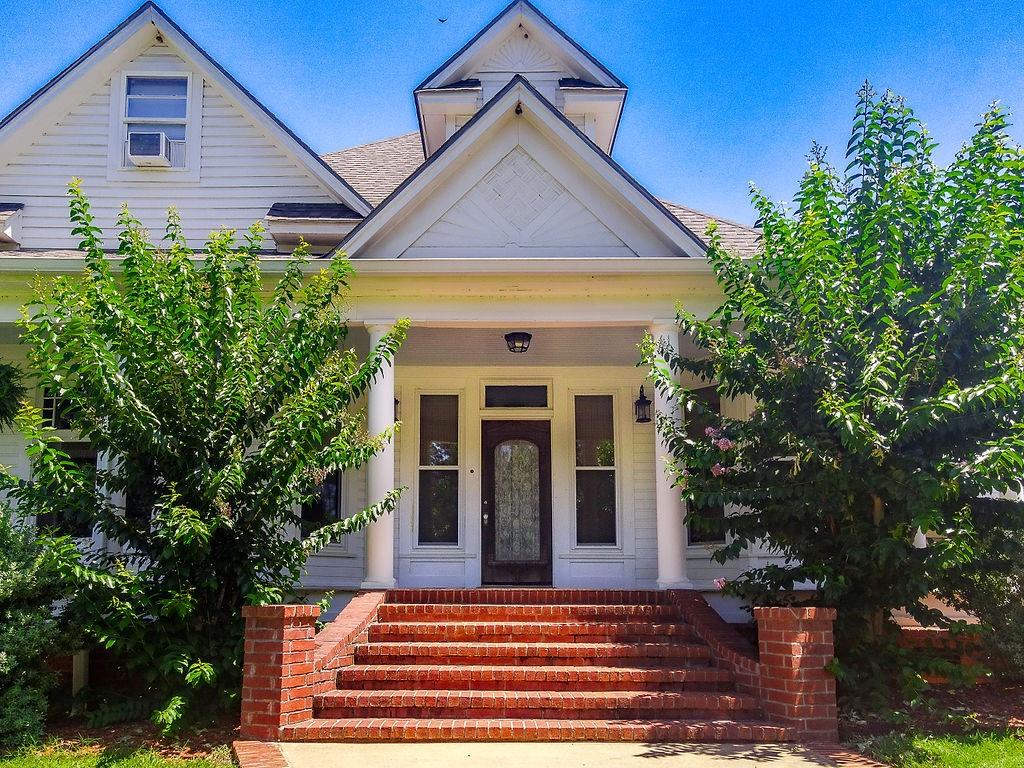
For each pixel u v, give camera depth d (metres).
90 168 12.15
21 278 10.40
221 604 8.05
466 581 12.45
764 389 8.55
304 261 9.12
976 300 7.69
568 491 12.69
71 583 7.68
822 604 8.41
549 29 13.92
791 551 8.64
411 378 12.89
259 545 8.12
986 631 7.85
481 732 6.99
